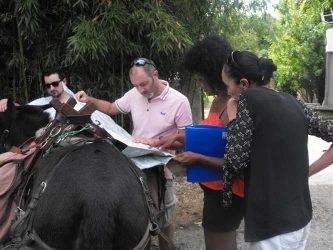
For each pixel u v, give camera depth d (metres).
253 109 2.17
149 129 3.19
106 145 2.32
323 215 4.95
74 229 1.90
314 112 2.35
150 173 2.77
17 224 2.10
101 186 1.92
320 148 8.58
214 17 5.82
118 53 5.03
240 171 2.23
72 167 2.06
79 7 4.71
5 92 5.16
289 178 2.15
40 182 2.16
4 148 3.15
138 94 3.27
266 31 6.89
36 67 5.00
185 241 4.24
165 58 5.28
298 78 15.28
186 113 3.15
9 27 4.94
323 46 14.69
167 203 3.20
